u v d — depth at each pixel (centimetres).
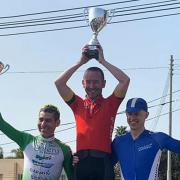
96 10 794
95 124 714
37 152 725
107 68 741
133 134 720
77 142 719
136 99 722
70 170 729
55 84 742
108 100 729
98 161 702
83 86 736
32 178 714
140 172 701
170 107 2955
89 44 748
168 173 2906
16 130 745
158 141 706
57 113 730
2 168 4572
